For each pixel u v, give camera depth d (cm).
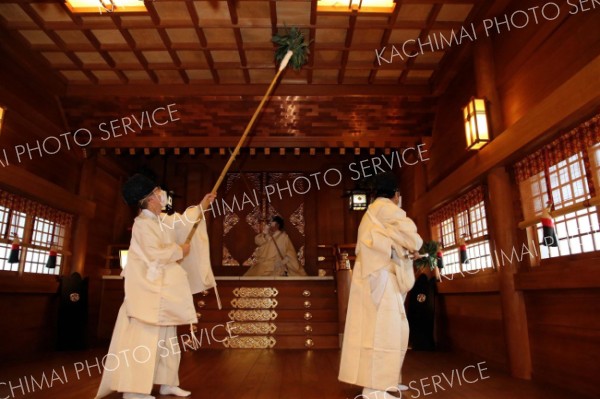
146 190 285
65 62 510
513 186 378
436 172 567
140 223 279
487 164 393
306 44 412
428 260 336
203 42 461
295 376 342
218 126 590
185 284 281
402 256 266
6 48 444
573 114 272
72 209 559
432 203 545
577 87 266
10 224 461
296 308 575
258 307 577
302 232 840
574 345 297
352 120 584
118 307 625
